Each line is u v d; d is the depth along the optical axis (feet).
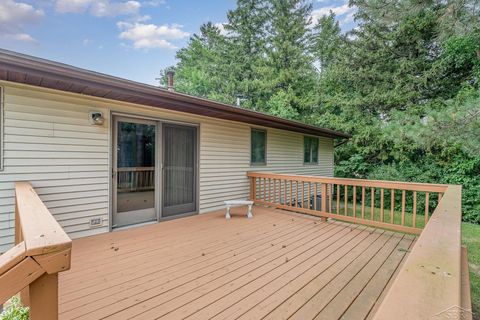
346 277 8.64
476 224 24.68
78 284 8.00
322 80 46.83
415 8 16.89
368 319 6.39
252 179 21.03
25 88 10.95
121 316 6.41
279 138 25.89
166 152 16.21
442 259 2.76
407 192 30.42
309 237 12.98
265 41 55.83
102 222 13.37
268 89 49.85
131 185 14.62
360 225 15.26
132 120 14.60
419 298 2.04
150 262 9.71
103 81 10.51
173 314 6.52
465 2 15.11
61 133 11.96
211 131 18.93
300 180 17.44
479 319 8.50
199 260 9.95
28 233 3.13
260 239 12.59
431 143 17.51
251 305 6.95
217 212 18.61
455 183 26.91
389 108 35.12
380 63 35.35
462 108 14.78
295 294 7.54
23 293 5.54
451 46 26.91
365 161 36.88
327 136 32.65
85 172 12.75
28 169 11.10
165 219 16.15
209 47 65.21
